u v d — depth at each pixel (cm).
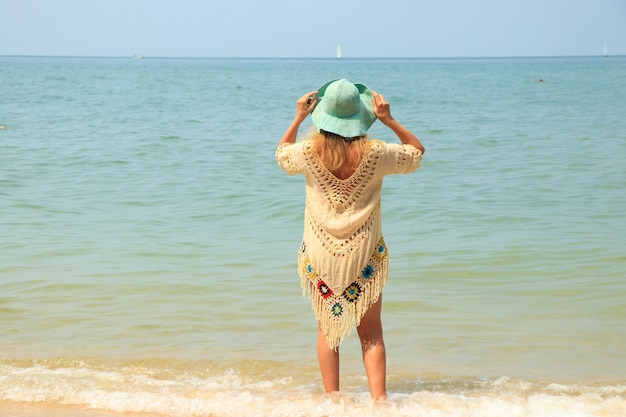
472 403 376
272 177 1329
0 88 5697
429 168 1434
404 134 384
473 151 1733
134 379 426
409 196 1109
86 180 1295
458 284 657
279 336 520
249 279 671
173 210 1023
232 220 956
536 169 1398
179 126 2533
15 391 405
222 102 4084
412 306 593
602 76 8788
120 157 1638
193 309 584
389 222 931
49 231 877
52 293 625
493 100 4116
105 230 886
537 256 746
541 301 604
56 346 494
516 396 395
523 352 483
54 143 1933
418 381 429
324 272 381
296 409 374
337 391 397
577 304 594
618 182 1220
